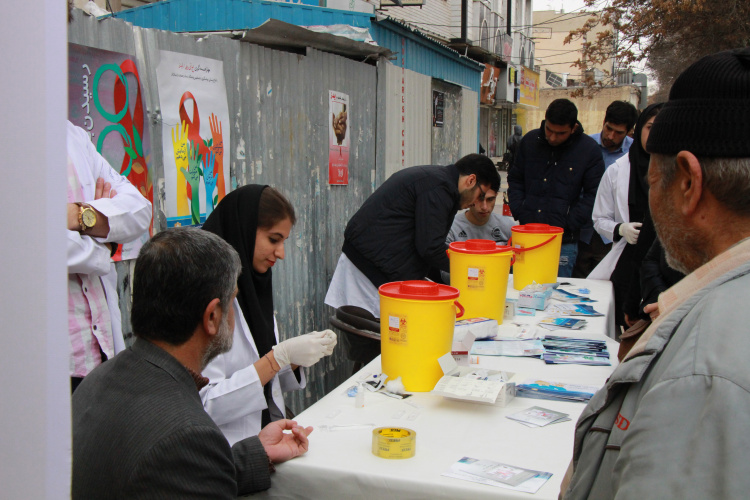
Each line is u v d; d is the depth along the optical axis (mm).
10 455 777
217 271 1532
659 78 18219
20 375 766
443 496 1641
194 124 3617
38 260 761
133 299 1554
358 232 4098
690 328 893
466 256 3275
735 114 943
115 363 1534
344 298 4211
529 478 1673
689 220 1021
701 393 802
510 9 24359
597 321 3508
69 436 791
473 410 2182
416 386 2381
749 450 743
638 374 967
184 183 3559
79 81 2824
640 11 16453
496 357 2812
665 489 787
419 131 7387
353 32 5285
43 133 751
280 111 4453
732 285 895
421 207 3936
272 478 1797
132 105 3137
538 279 4180
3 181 741
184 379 1505
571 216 5441
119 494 1318
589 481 1041
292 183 4629
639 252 3758
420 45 10258
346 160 5387
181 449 1342
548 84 42531
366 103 5695
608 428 1036
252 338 2449
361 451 1870
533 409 2199
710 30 14922
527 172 5645
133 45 3219
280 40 4488
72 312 2096
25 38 741
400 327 2365
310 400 4777
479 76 13812
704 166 975
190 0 7160
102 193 2246
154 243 1534
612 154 6168
